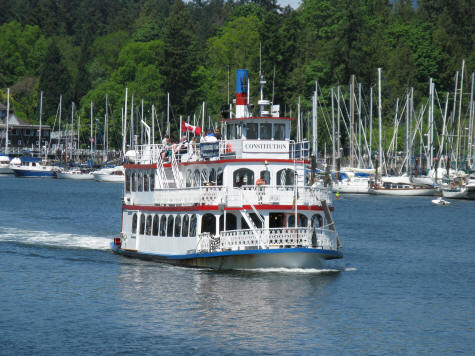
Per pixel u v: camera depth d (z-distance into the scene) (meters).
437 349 72.50
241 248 96.94
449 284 101.38
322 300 88.56
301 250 96.62
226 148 102.00
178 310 83.19
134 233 113.75
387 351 71.69
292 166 100.62
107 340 73.56
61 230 156.25
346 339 74.75
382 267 113.44
